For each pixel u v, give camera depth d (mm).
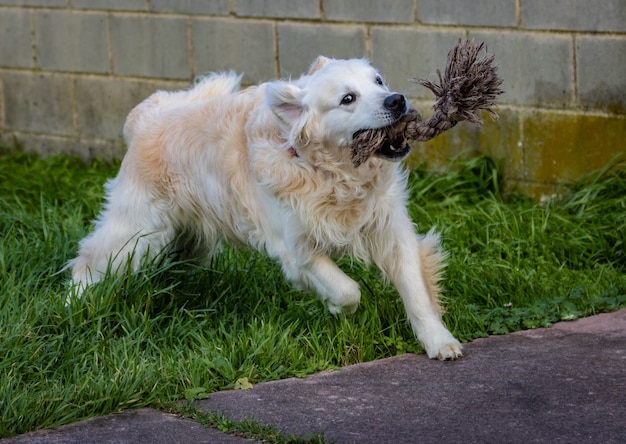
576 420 4539
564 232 7375
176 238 6559
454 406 4789
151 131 6367
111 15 10344
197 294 6180
